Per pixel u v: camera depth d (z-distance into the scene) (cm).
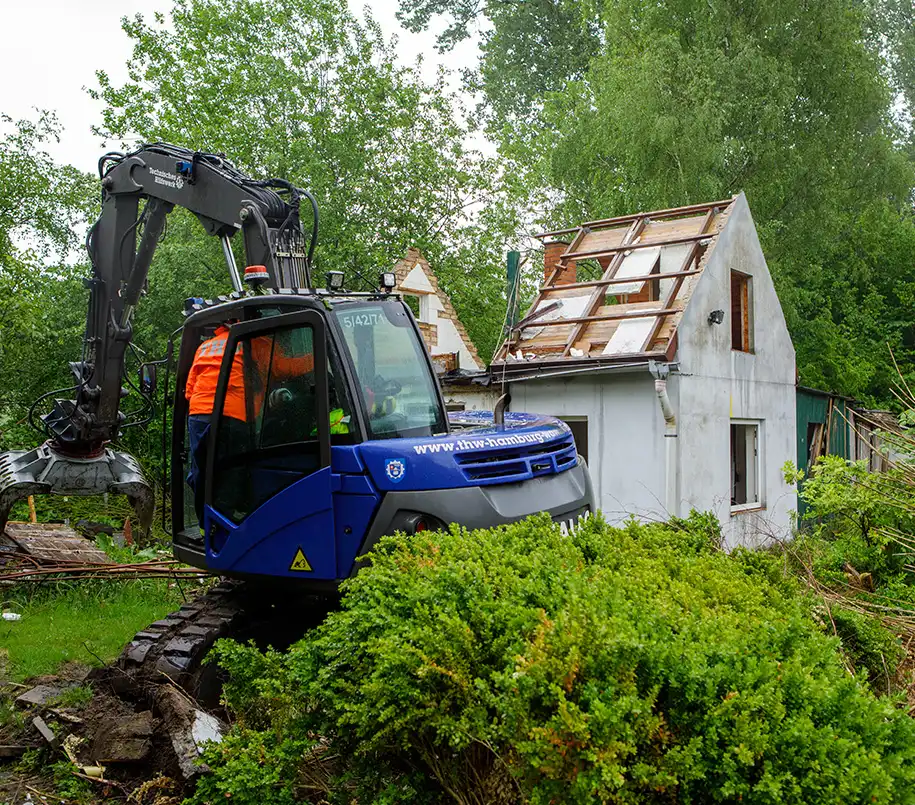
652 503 1278
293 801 388
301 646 412
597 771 290
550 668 315
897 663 542
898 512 796
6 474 846
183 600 900
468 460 568
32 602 874
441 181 2384
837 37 2333
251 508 599
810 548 786
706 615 381
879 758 300
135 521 1553
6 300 1897
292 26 2380
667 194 2133
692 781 311
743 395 1494
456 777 361
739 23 2322
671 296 1328
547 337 1422
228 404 614
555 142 2478
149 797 468
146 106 2333
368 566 536
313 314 565
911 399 921
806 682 323
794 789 290
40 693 605
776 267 2272
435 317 1942
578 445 1398
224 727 511
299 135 2248
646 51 2231
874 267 3072
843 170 2359
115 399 852
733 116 2248
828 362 2555
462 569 393
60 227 2723
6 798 475
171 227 2277
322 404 556
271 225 742
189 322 678
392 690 353
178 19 2380
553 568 404
